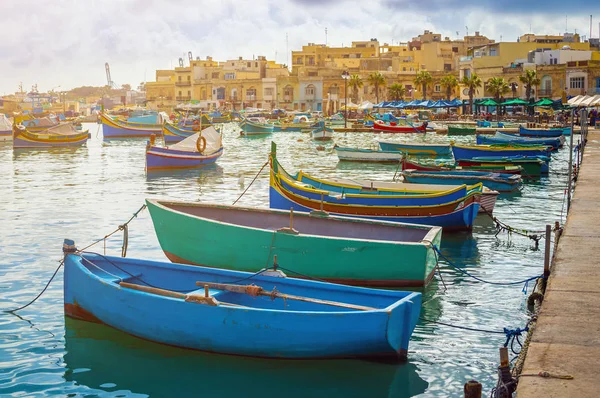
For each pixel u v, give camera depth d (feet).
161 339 39.93
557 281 39.70
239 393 35.06
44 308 47.44
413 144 168.45
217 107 465.47
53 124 263.49
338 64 447.01
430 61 429.79
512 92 319.27
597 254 46.03
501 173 111.04
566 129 201.26
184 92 504.43
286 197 73.67
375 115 320.29
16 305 48.21
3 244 67.36
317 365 37.42
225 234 53.36
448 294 50.55
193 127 246.47
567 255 45.83
